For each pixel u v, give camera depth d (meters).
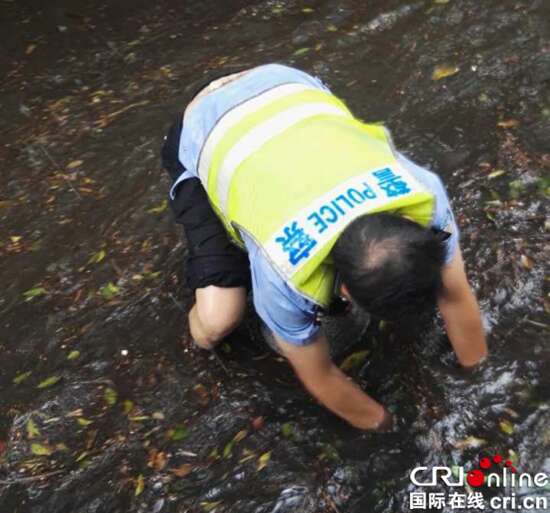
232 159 2.29
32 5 5.92
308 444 2.71
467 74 4.23
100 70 5.16
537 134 3.69
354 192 2.01
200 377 3.00
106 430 2.89
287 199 2.09
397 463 2.61
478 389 2.74
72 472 2.78
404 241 1.86
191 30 5.39
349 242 1.90
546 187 3.38
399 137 3.91
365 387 2.83
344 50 4.75
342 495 2.56
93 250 3.69
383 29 4.83
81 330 3.30
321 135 2.21
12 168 4.39
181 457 2.75
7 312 3.47
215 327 2.83
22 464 2.84
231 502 2.59
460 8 4.77
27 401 3.05
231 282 2.76
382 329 2.98
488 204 3.36
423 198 2.03
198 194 2.83
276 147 2.22
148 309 3.32
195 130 2.61
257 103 2.43
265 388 2.90
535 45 4.30
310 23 5.11
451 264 2.30
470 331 2.62
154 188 3.97
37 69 5.28
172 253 3.55
